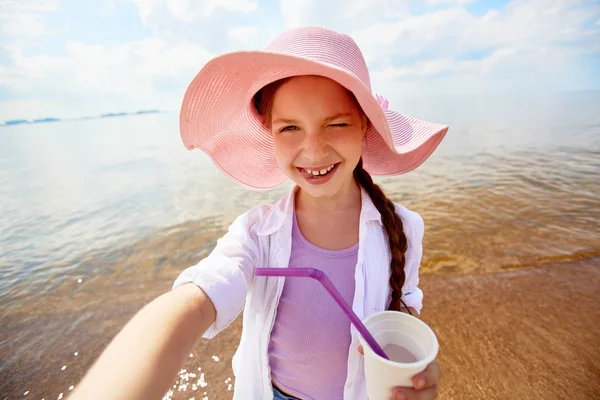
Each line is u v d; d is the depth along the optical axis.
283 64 0.89
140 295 3.55
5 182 9.84
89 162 13.29
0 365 2.73
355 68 1.07
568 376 2.31
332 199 1.24
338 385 1.22
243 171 1.58
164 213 5.97
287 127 1.08
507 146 10.27
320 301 1.17
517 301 3.04
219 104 1.21
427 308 2.99
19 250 4.79
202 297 0.90
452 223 4.62
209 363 2.60
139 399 0.65
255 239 1.21
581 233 4.18
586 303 2.98
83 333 3.05
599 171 6.82
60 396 2.45
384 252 1.23
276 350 1.23
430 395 0.83
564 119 18.56
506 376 2.33
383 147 1.47
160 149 16.78
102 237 5.06
